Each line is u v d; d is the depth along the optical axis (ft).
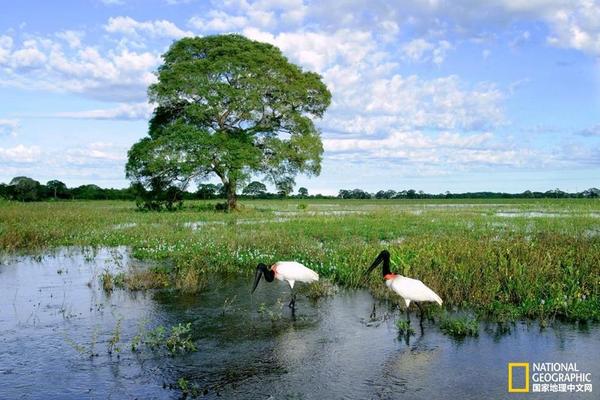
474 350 26.16
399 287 30.66
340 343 27.50
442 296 35.09
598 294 34.22
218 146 126.41
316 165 139.44
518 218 96.32
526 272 37.37
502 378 22.89
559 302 31.55
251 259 50.03
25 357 25.71
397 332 29.14
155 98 132.05
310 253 51.67
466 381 22.61
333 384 22.45
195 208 147.84
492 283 35.37
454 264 39.78
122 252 59.77
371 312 33.30
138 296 37.88
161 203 142.10
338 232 71.97
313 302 35.99
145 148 128.88
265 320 31.76
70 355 25.95
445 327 29.68
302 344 27.40
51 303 35.96
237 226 82.58
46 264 51.60
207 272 46.52
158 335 27.55
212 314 33.14
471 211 131.13
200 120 133.28
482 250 44.62
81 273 46.78
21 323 31.27
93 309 34.40
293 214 120.98
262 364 24.75
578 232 66.95
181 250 56.85
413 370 23.81
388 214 111.55
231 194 136.36
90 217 98.12
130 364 24.79
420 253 44.70
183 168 125.59
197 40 136.67
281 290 39.63
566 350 26.00
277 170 138.00
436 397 21.16
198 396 21.42
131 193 139.13
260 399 21.08
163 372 23.85
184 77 128.47
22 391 21.93
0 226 74.02
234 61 128.67
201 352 26.35
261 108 132.98
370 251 46.73
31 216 93.81
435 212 123.34
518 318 31.12
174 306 35.06
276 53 139.23
